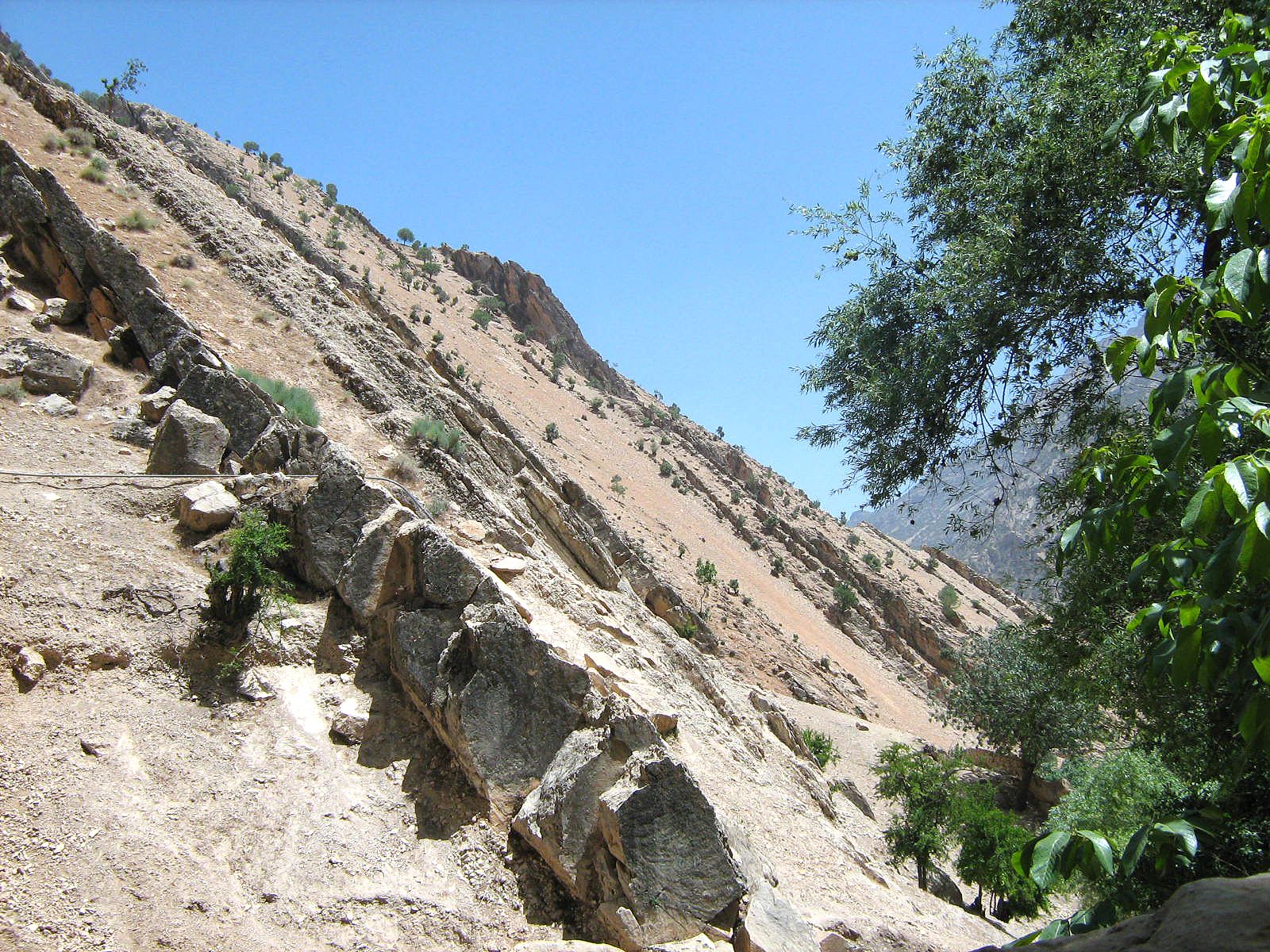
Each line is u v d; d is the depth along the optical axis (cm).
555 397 14100
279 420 1669
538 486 2567
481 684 1154
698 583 9006
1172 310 469
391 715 1213
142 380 1812
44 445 1523
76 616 1171
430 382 2683
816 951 995
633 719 1076
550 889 1024
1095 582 929
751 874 1062
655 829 988
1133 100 852
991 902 3039
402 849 1032
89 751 1004
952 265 935
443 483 2053
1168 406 455
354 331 2608
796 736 2736
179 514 1419
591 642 1795
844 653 10294
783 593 11375
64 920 788
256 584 1287
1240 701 434
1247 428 661
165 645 1196
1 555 1202
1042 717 4416
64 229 1973
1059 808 2572
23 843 854
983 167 1019
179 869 897
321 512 1395
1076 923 434
